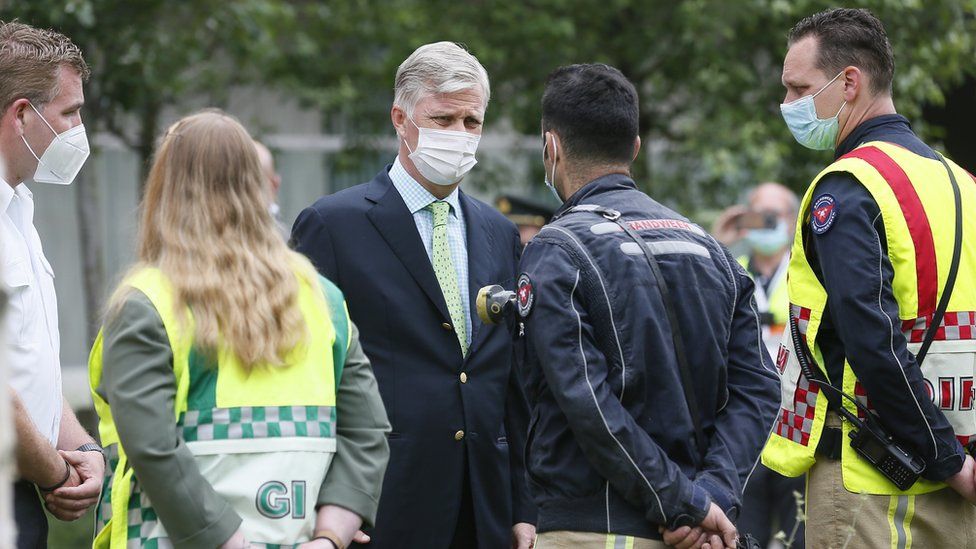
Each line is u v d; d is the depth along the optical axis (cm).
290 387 431
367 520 448
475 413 608
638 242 495
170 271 427
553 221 519
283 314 432
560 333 477
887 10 1318
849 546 548
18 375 503
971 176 577
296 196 1983
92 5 1245
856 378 540
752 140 1384
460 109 610
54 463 507
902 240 527
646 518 481
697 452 497
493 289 526
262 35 1407
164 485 405
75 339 1953
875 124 574
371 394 464
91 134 1354
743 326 526
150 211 443
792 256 567
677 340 490
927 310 532
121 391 410
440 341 608
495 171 1616
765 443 512
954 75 1406
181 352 420
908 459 529
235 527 412
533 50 1450
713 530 480
